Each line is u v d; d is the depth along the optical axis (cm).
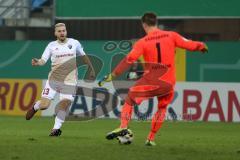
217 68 4788
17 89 4978
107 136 2628
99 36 5194
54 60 3106
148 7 4906
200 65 4803
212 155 2409
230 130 3950
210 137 3359
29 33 5356
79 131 3666
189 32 5206
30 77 4997
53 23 5159
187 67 4809
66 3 5009
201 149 2627
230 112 4684
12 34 5366
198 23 5197
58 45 3106
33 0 5347
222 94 4688
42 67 4959
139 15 4916
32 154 2362
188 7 4869
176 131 3809
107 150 2484
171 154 2403
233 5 4828
